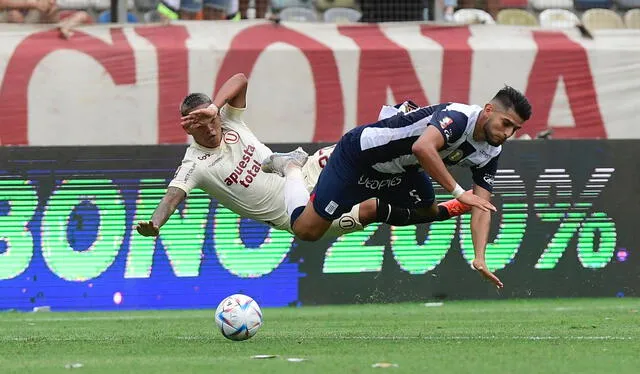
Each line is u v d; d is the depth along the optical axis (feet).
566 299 136.77
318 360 64.59
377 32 156.46
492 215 135.85
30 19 157.69
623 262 138.41
